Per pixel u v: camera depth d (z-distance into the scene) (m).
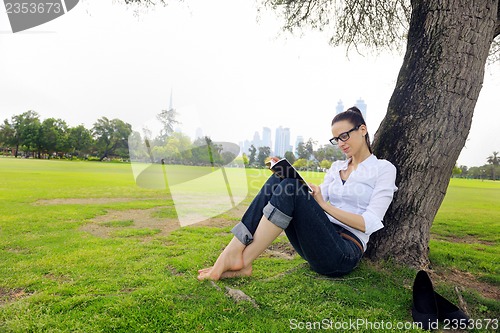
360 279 2.09
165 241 3.29
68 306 1.69
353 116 1.97
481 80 2.38
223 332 1.45
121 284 2.05
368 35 5.09
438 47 2.35
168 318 1.55
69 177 13.18
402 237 2.38
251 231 1.95
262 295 1.84
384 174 1.92
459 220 5.64
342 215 1.74
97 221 4.38
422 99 2.37
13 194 7.19
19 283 2.07
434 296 1.71
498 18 2.57
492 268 2.52
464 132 2.36
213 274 1.97
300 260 2.60
